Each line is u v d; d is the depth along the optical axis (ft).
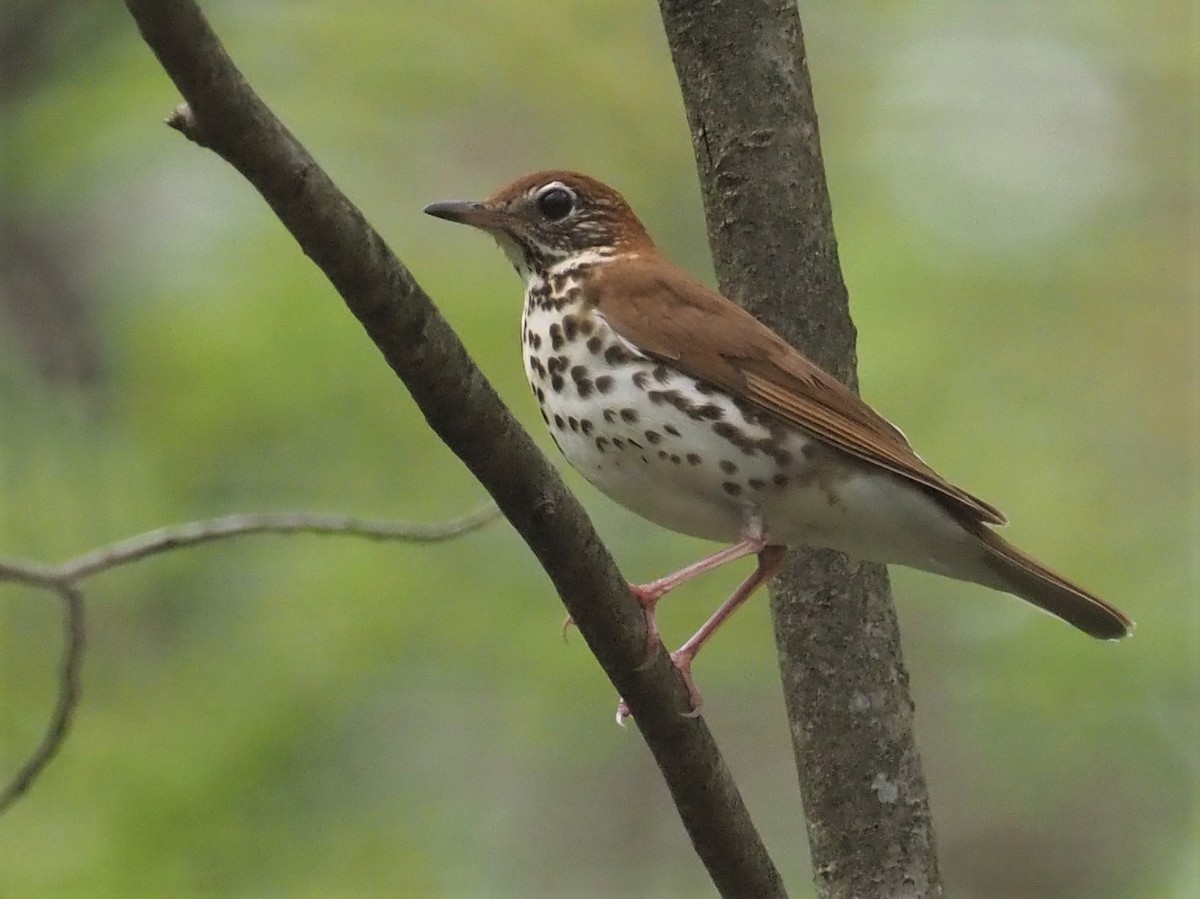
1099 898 48.85
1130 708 44.16
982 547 27.27
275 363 42.47
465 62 49.47
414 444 42.93
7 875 37.96
